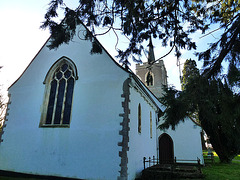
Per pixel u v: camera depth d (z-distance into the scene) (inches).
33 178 341.1
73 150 330.6
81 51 403.9
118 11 198.7
